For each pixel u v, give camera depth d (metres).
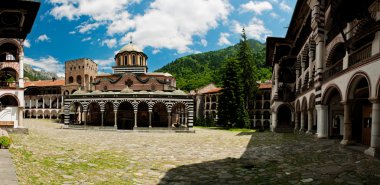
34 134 32.78
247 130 53.72
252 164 15.71
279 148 22.03
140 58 63.19
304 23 34.12
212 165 15.55
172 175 13.09
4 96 37.81
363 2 17.36
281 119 54.81
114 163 15.62
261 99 78.56
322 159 15.92
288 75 48.16
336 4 18.97
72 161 15.52
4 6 33.75
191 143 27.23
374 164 13.62
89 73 98.06
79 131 42.69
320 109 26.58
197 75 149.62
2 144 17.02
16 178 9.17
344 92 20.69
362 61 17.36
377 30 15.66
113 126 48.81
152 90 53.84
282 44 47.12
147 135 37.75
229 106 60.59
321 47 27.28
